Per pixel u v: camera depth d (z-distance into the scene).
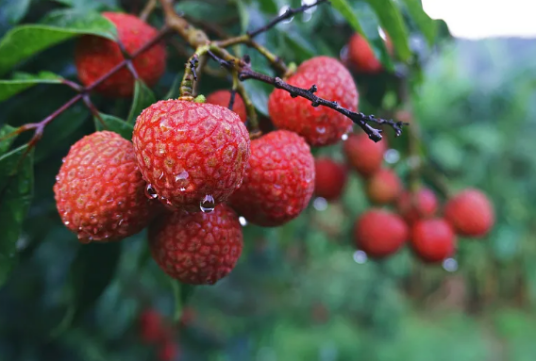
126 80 0.24
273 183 0.21
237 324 0.68
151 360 0.53
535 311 1.24
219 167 0.18
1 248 0.22
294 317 1.02
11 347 0.43
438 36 0.37
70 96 0.25
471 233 0.39
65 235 0.41
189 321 0.57
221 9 0.32
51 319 0.44
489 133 0.89
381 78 0.36
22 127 0.22
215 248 0.21
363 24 0.28
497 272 1.15
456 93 0.90
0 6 0.26
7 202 0.22
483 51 1.10
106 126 0.22
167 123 0.18
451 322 1.27
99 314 0.48
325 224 0.71
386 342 1.07
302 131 0.23
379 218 0.38
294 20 0.31
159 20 0.30
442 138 0.81
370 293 1.04
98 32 0.23
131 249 0.41
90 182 0.20
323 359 0.93
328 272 1.08
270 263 0.75
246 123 0.22
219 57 0.21
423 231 0.38
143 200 0.20
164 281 0.44
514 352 1.11
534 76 1.00
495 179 0.89
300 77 0.23
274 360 0.82
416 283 1.33
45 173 0.26
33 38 0.23
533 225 1.01
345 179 0.36
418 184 0.38
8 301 0.44
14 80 0.22
